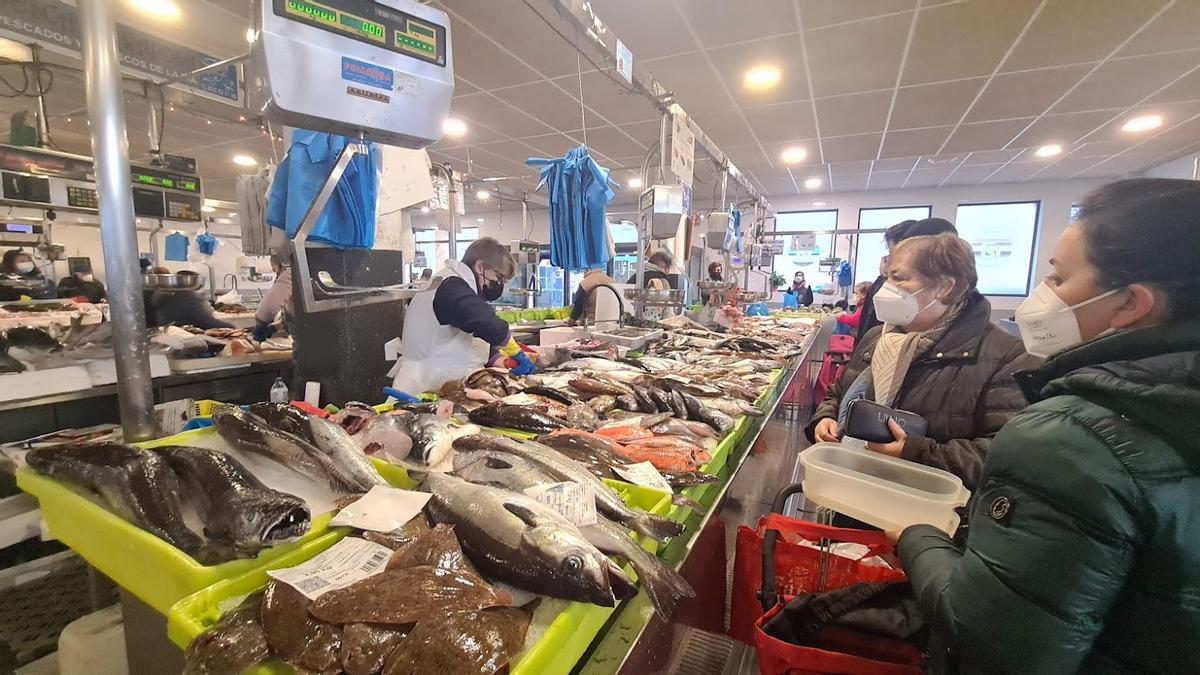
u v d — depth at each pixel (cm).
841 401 196
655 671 87
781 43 354
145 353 102
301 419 110
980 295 159
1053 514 64
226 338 297
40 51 264
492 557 71
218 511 73
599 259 275
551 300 930
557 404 167
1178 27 323
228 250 643
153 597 71
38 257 400
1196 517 57
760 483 210
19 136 340
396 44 121
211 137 559
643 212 348
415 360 220
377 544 74
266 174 228
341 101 113
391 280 229
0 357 188
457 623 57
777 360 274
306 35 106
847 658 96
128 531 74
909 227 242
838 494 130
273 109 107
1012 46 353
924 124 530
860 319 291
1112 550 60
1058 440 65
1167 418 59
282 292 271
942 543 92
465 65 392
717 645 124
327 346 212
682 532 96
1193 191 65
